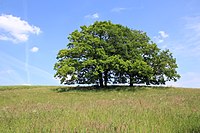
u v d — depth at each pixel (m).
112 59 49.06
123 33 55.78
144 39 57.97
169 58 57.16
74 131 10.07
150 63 57.03
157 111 15.42
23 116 14.89
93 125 10.90
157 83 57.66
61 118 13.52
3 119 14.08
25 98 35.78
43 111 16.91
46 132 10.30
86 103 22.48
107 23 55.03
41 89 53.09
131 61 52.88
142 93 42.12
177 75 57.00
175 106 18.23
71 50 51.34
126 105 19.53
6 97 37.59
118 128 10.19
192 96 29.78
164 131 9.98
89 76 50.84
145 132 9.80
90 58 50.44
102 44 51.59
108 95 39.25
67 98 34.06
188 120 12.15
